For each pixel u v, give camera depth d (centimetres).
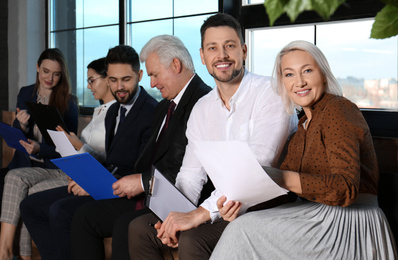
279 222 165
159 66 245
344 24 254
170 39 249
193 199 221
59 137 255
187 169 225
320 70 179
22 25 443
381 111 241
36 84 351
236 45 212
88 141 310
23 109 356
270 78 217
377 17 37
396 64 238
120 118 287
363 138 167
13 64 451
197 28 332
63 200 266
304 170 176
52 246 285
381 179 197
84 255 239
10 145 328
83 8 422
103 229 240
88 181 238
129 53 281
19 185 306
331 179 158
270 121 202
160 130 255
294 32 275
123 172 277
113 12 396
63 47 443
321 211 167
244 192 164
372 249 164
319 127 171
